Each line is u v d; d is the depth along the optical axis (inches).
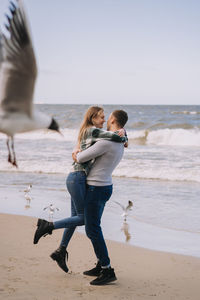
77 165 185.5
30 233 262.2
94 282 181.6
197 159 640.4
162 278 191.8
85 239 253.8
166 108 3747.5
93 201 182.7
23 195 409.4
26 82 106.0
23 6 98.9
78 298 165.8
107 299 165.6
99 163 182.2
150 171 544.1
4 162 621.3
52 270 197.5
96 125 189.6
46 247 232.8
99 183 182.4
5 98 107.3
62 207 357.7
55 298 165.0
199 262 215.5
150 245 248.8
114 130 192.5
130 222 309.3
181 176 518.0
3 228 274.7
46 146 842.2
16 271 193.8
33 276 188.4
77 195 184.1
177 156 682.2
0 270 194.2
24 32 100.7
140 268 205.9
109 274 184.2
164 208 357.1
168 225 300.0
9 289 171.9
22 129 111.3
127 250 236.5
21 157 668.1
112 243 251.1
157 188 454.0
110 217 325.7
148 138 979.9
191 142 951.0
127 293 172.9
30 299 162.7
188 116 2065.7
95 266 206.5
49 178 516.1
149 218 321.7
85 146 183.6
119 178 518.3
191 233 277.9
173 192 430.6
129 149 805.2
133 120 1807.3
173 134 975.6
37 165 595.2
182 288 179.3
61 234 260.8
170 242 256.2
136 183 484.7
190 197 404.8
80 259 216.8
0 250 225.8
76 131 1109.1
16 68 104.2
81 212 187.5
